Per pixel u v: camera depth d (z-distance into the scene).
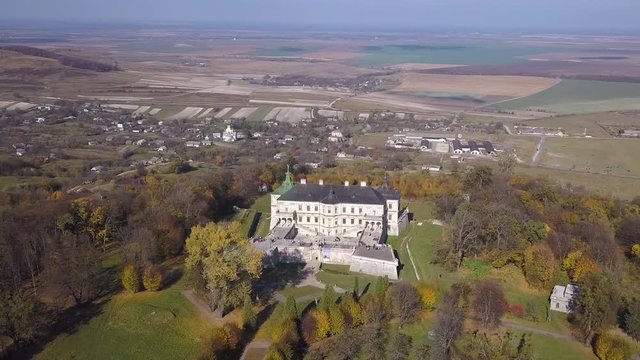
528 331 164.50
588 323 159.62
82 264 172.38
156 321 159.62
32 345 146.62
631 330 157.75
